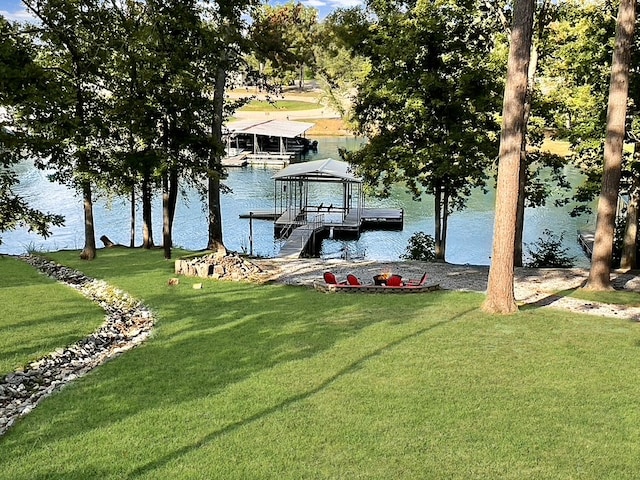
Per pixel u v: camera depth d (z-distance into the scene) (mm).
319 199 46125
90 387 8148
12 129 16688
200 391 7828
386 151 21016
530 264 22234
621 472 5508
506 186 11469
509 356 8820
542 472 5539
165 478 5562
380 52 19703
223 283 16172
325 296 14023
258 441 6227
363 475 5531
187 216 38500
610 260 14438
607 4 17594
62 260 20875
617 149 13812
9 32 16438
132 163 19078
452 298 13477
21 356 9828
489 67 19281
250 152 68375
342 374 8219
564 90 19438
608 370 8156
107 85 20016
